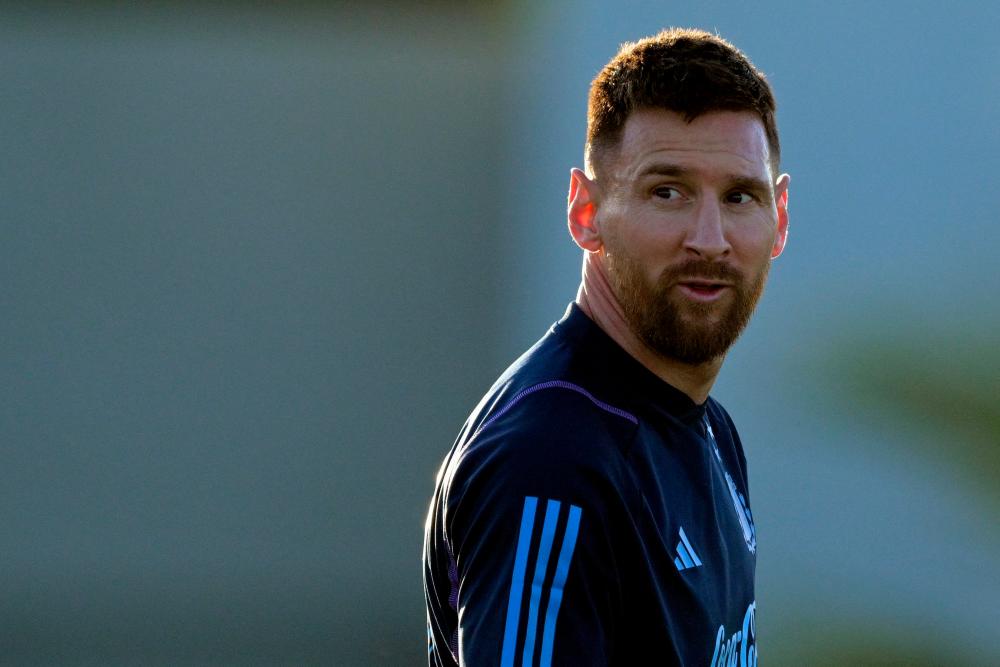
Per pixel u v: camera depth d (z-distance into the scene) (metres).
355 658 23.38
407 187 23.84
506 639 5.31
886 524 18.67
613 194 6.21
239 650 23.56
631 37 22.23
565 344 6.23
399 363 23.97
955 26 19.36
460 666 5.57
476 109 23.56
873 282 18.91
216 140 23.84
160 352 23.91
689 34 6.35
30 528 23.69
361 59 23.73
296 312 23.98
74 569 23.62
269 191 23.86
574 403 5.85
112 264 23.84
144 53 23.73
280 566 23.81
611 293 6.23
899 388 18.41
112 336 23.86
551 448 5.60
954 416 18.00
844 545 18.77
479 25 23.39
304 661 23.33
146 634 23.48
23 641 23.42
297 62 23.80
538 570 5.38
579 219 6.49
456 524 5.73
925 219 19.08
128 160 23.84
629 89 6.15
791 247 19.47
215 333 23.94
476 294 23.80
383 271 23.95
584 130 23.00
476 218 23.70
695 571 6.05
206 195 23.88
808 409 19.02
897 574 18.56
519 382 6.01
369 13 23.59
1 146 23.66
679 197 6.05
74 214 23.83
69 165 23.80
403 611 23.69
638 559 5.66
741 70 6.15
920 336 18.52
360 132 23.81
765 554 19.14
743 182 6.06
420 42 23.59
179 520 23.81
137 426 23.84
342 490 23.92
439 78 23.58
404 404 23.97
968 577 18.19
